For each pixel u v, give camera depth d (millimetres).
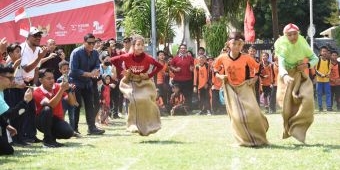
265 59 18125
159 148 8930
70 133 9742
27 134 10094
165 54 18719
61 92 9453
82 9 17016
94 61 11812
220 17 23875
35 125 9672
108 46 15133
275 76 17922
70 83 11430
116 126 13586
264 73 18156
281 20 43406
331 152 8289
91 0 16969
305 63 9195
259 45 26016
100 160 7816
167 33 27297
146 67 10117
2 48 10023
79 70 11422
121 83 10180
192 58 18422
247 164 7277
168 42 27781
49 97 9680
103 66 14625
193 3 32969
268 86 18156
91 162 7664
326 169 6895
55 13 17062
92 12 17016
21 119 9805
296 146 9008
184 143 9625
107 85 14008
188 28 33031
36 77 11281
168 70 18234
